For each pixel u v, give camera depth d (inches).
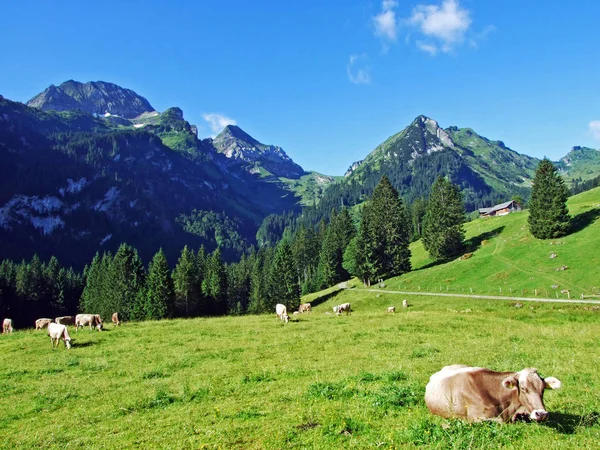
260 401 508.7
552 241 3435.0
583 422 361.7
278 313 1595.7
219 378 653.9
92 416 507.8
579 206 4119.1
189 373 716.0
